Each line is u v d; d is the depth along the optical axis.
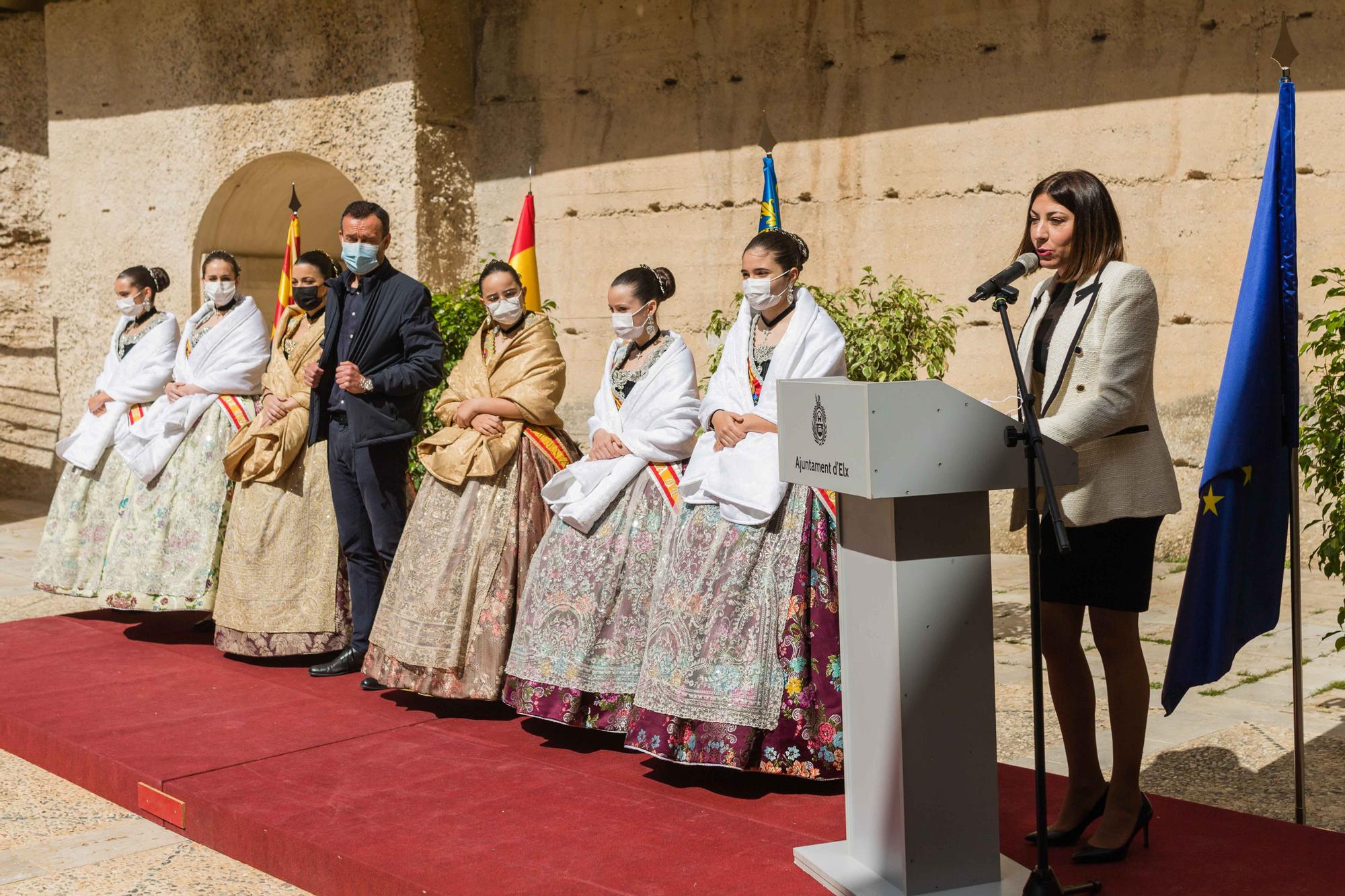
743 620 3.61
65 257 11.88
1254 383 3.22
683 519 3.83
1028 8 8.02
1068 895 2.85
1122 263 3.05
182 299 11.31
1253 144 7.36
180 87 11.14
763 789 3.69
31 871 3.46
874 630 2.91
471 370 4.70
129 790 3.95
